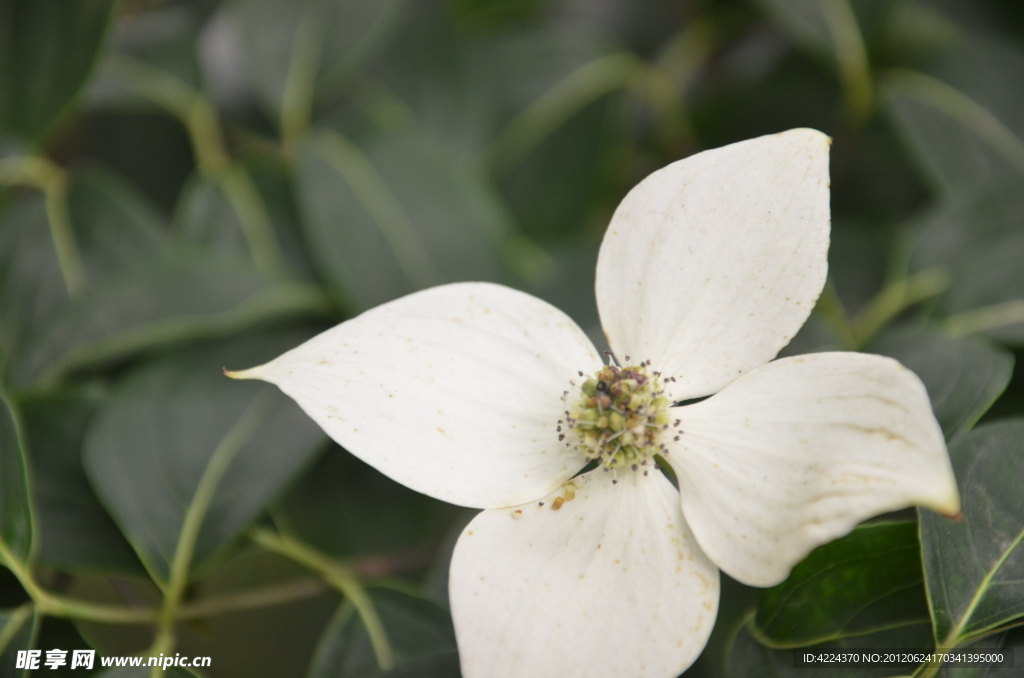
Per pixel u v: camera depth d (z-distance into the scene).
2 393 0.31
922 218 0.35
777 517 0.28
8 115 0.35
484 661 0.28
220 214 0.35
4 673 0.30
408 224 0.35
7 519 0.31
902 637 0.30
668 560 0.29
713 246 0.30
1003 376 0.31
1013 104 0.35
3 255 0.34
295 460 0.32
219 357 0.33
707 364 0.30
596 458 0.30
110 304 0.33
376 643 0.32
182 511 0.32
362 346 0.29
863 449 0.28
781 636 0.30
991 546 0.29
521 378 0.30
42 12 0.34
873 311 0.34
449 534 0.33
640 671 0.28
